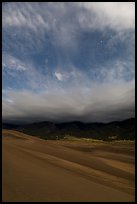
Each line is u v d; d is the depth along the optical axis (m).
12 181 10.40
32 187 9.99
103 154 45.44
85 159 31.58
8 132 51.16
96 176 19.05
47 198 8.96
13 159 15.69
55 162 21.30
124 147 61.38
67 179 12.89
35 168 14.29
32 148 31.59
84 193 10.48
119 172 25.52
